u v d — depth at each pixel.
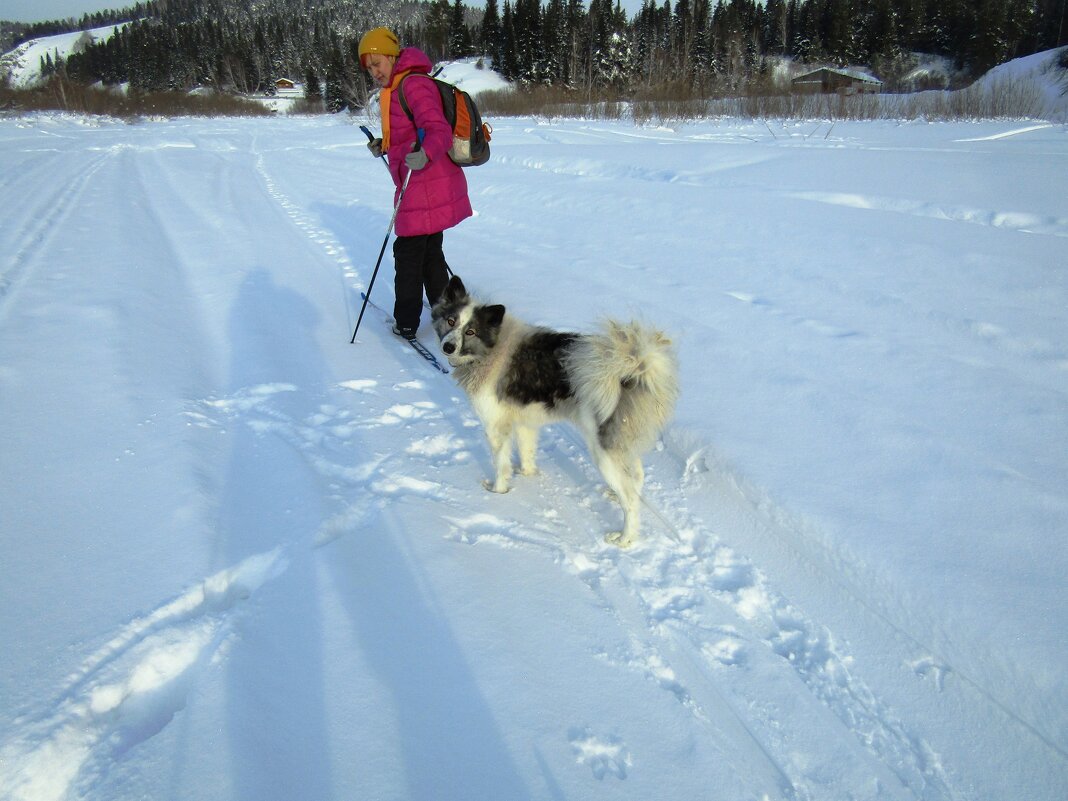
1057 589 2.57
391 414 4.39
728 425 3.89
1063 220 7.12
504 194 10.81
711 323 5.43
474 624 2.58
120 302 5.84
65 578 2.60
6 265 7.04
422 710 2.18
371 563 2.86
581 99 27.12
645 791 1.99
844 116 20.39
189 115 44.06
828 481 3.31
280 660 2.31
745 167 11.25
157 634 2.33
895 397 4.13
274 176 14.98
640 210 8.91
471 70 53.34
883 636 2.62
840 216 7.80
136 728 2.10
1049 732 2.20
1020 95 20.34
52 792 1.89
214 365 4.95
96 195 11.80
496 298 6.10
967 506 3.04
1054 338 4.75
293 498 3.25
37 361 4.60
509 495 3.62
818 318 5.42
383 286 7.07
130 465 3.41
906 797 2.05
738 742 2.20
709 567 3.05
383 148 5.39
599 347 3.13
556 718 2.21
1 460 3.42
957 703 2.35
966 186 8.81
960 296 5.54
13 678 2.14
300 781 1.91
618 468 3.15
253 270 7.36
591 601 2.81
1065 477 3.26
